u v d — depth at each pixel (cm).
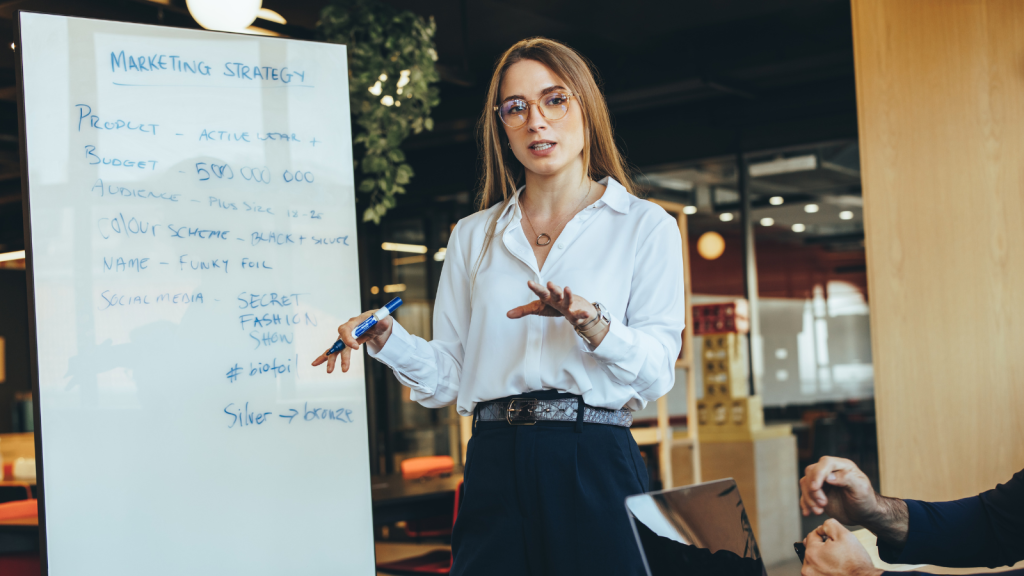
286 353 188
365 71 374
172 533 173
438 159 727
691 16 500
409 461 473
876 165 273
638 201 148
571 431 133
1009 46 250
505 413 137
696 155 631
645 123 652
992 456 250
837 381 1255
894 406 267
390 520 336
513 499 133
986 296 252
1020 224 247
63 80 174
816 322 1252
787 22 535
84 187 173
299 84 196
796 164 680
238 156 188
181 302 179
